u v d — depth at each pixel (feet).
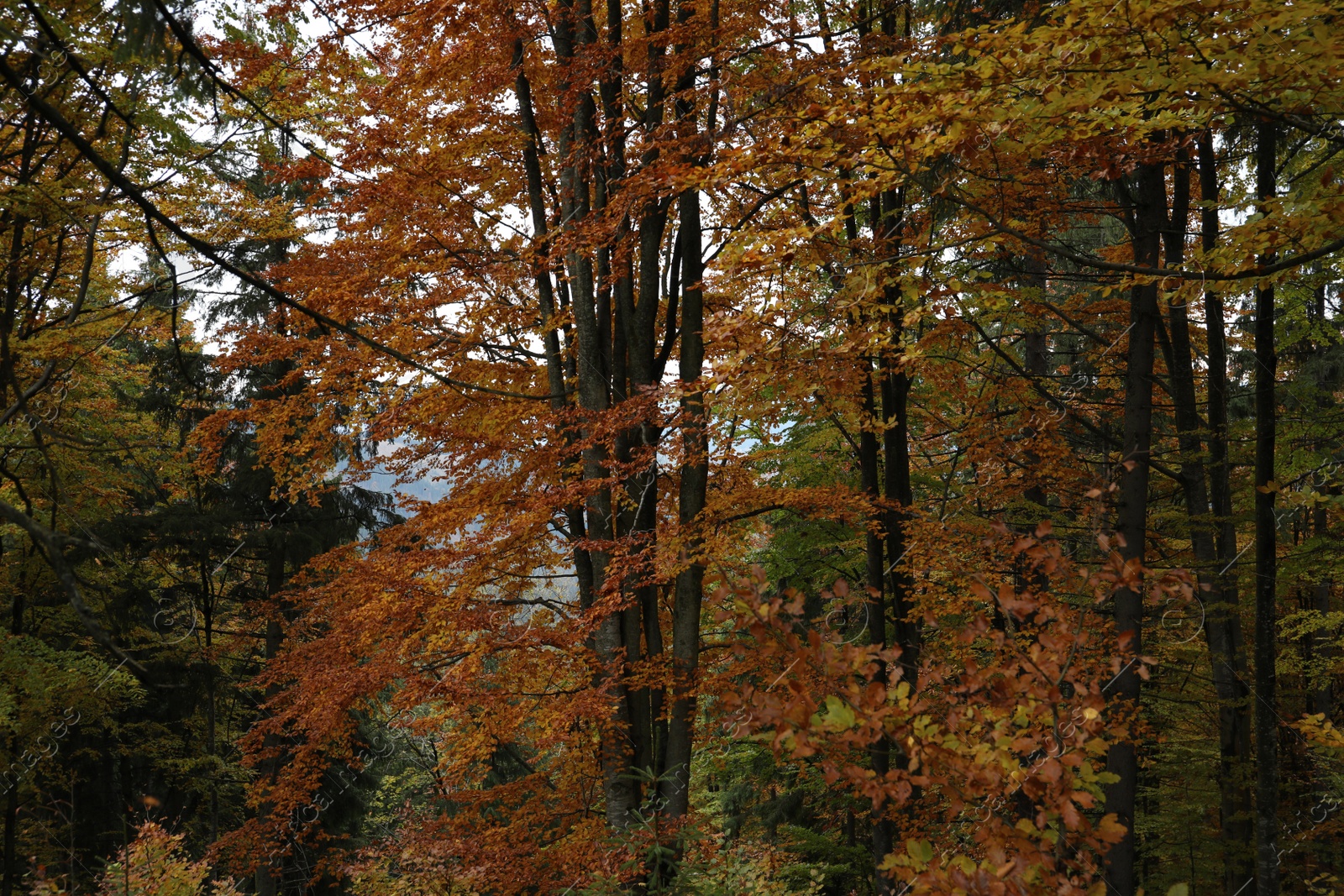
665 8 28.43
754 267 19.26
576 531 29.45
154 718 53.06
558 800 29.37
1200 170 29.81
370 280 26.61
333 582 29.60
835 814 48.65
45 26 9.34
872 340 19.33
